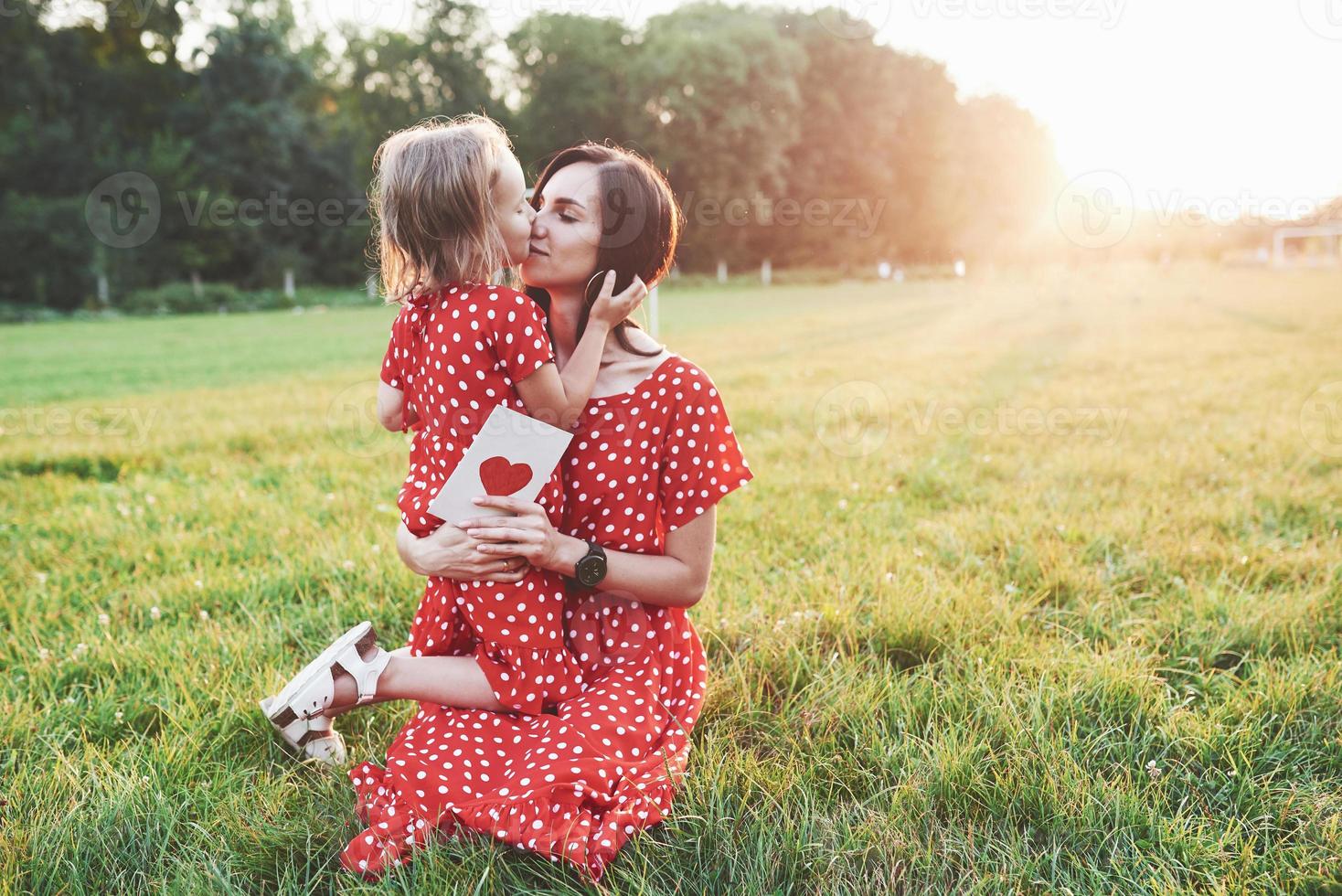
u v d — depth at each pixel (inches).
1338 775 74.1
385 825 65.9
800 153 1772.9
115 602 113.1
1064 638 98.4
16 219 1112.2
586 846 62.2
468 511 65.9
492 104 1614.2
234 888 62.4
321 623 105.4
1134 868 63.4
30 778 74.6
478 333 64.2
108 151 1234.6
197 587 115.4
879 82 1793.8
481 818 64.6
